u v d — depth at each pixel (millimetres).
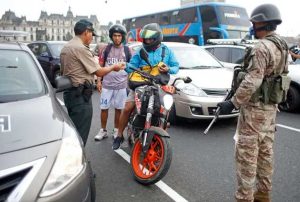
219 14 16688
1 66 3410
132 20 24281
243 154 2963
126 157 4723
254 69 2734
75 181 2285
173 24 19938
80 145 2502
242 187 2998
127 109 4559
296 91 7680
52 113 2719
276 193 3664
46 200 2090
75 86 3947
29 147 2232
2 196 2023
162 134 3742
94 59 3943
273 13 2793
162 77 3982
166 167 3639
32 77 3361
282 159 4691
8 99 2943
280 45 2801
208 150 5047
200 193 3670
